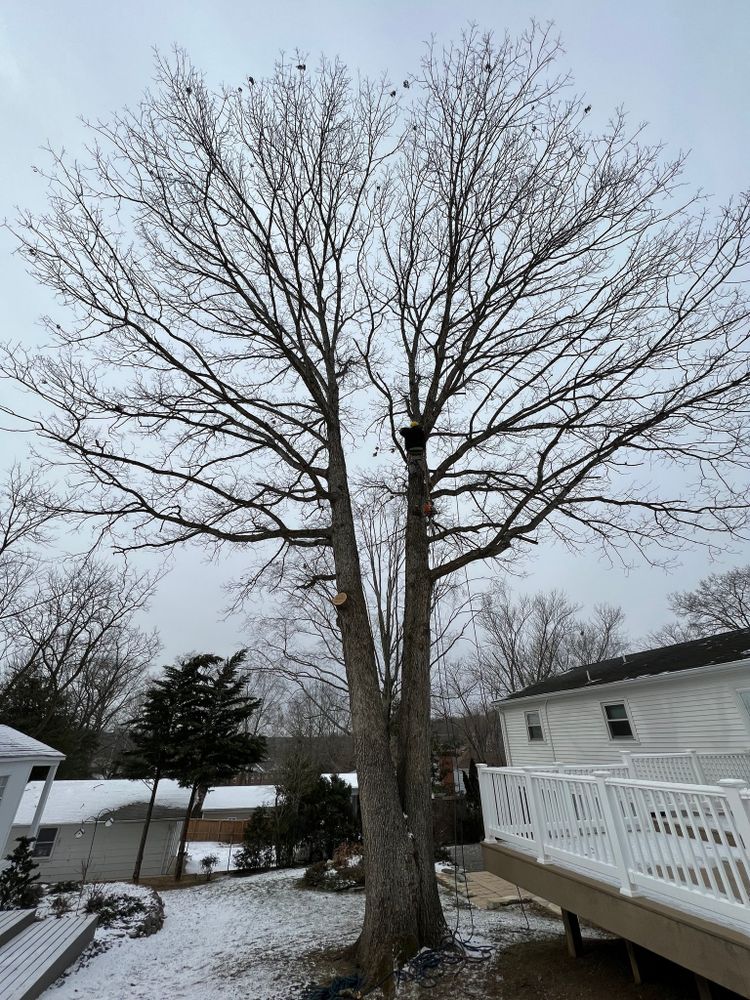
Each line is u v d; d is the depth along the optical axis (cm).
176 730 1664
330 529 722
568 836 502
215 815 2730
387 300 932
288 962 564
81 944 627
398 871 521
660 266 707
